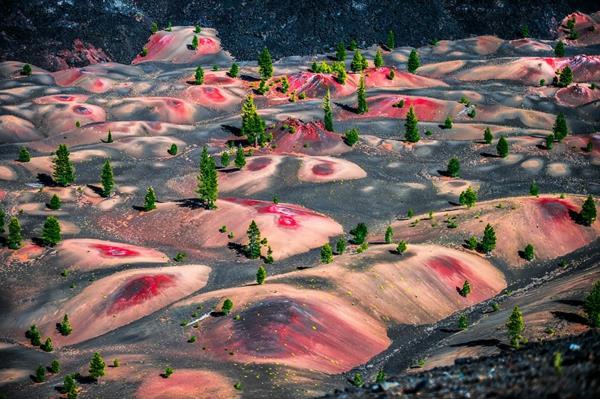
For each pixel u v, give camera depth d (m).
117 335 95.69
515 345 82.25
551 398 41.31
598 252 120.19
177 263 117.56
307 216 131.38
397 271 107.06
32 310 102.50
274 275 109.94
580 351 46.91
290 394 75.00
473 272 111.62
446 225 125.94
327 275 105.25
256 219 127.06
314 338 88.81
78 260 113.88
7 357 89.44
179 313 97.00
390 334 96.31
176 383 77.25
